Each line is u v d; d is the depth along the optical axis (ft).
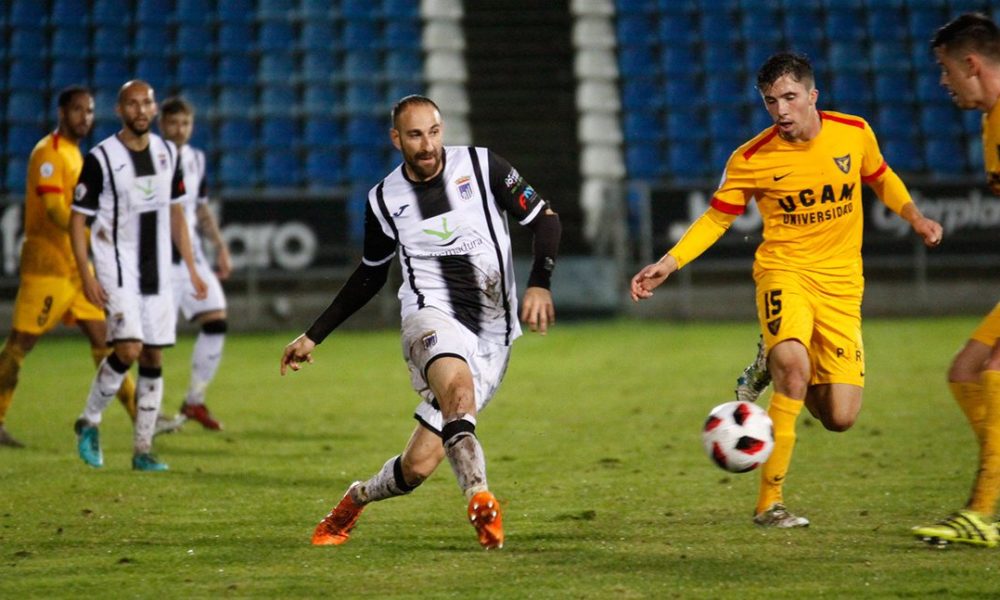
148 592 39.42
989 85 45.70
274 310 158.81
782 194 49.88
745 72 201.77
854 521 49.75
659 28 205.67
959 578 39.50
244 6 201.26
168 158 68.90
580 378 111.14
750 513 52.03
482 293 46.03
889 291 167.63
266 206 154.92
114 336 66.90
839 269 50.24
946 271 167.22
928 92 200.95
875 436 74.84
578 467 66.08
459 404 42.65
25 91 187.93
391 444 76.23
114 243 67.26
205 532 49.75
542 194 187.73
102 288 66.95
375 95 196.03
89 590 39.81
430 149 44.68
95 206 67.21
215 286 85.35
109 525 51.42
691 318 166.50
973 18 45.96
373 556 44.45
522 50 202.08
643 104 198.29
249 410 93.56
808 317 49.57
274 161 187.32
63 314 79.56
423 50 200.64
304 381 111.96
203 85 193.47
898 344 134.62
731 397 96.17
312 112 192.54
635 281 50.44
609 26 205.98
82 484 62.23
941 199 163.73
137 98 67.05
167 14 198.90
